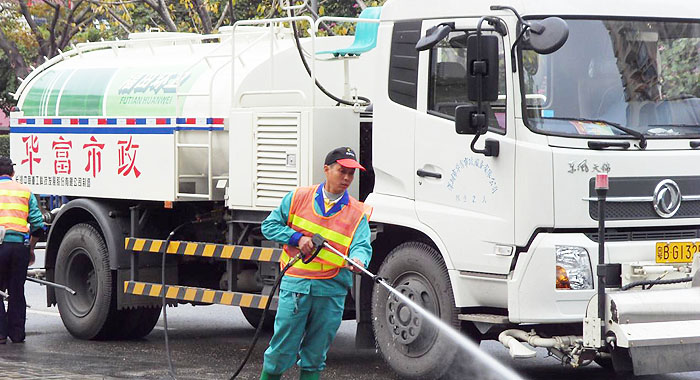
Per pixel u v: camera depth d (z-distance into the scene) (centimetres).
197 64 1480
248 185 1367
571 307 1104
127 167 1525
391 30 1248
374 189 1273
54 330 1703
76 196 1627
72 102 1619
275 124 1335
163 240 1498
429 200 1205
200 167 1449
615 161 1116
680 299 1062
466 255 1167
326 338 1045
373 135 1267
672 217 1139
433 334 1209
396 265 1248
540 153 1104
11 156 1722
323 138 1307
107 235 1541
